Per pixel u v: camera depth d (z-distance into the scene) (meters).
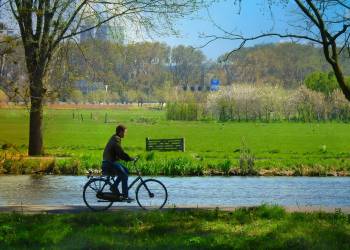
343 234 30.33
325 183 71.81
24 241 28.33
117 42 84.50
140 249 26.41
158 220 34.69
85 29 82.06
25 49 80.25
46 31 80.56
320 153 116.50
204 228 32.12
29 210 39.97
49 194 58.00
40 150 90.62
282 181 73.38
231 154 107.50
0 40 52.41
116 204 45.69
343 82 38.50
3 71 59.94
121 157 40.22
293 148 132.00
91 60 84.88
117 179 40.38
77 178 72.69
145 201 41.59
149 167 78.38
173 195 58.56
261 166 83.69
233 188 65.31
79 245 27.09
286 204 53.03
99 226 32.25
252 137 173.50
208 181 72.00
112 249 26.48
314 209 42.16
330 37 37.78
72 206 42.59
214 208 41.12
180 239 28.83
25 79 69.56
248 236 29.52
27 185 65.50
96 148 124.62
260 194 60.50
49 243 27.81
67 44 82.62
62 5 79.44
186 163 80.19
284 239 28.67
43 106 88.50
